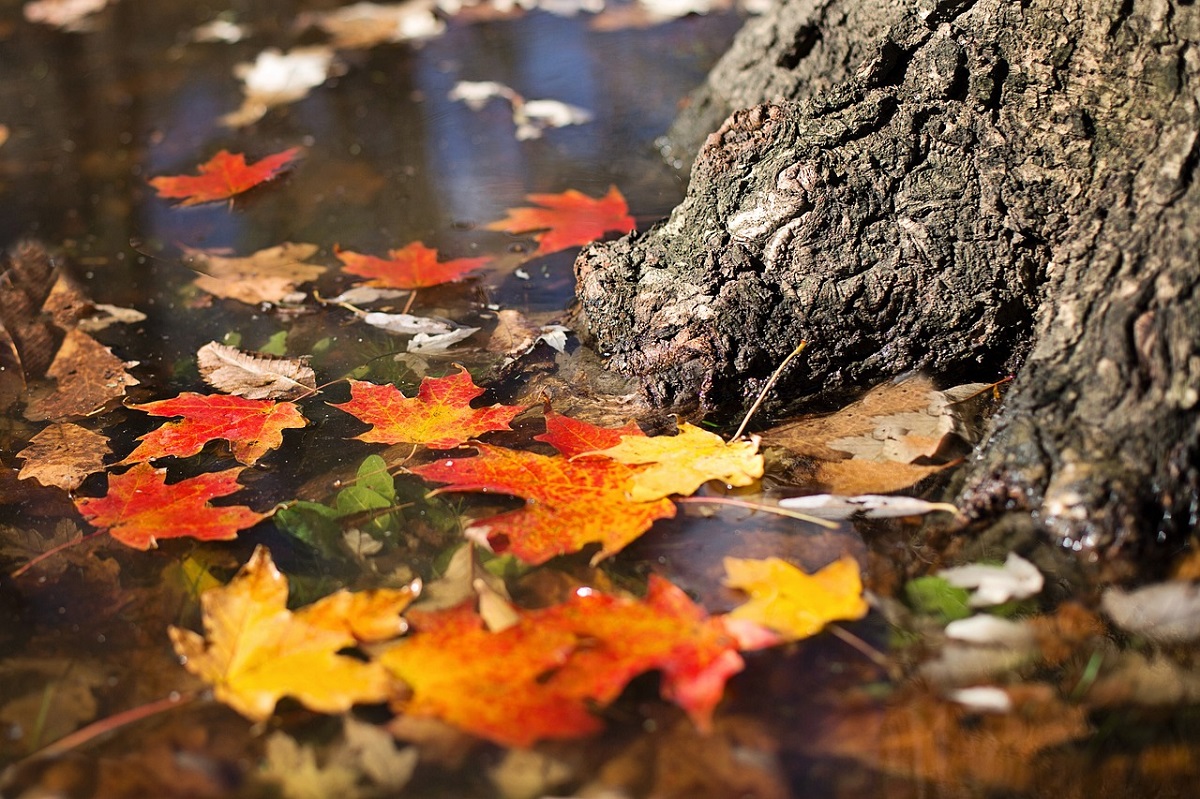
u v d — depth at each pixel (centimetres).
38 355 218
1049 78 207
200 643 195
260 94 253
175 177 239
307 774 191
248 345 218
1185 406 199
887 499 202
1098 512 199
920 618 197
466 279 223
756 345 209
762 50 230
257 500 204
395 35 282
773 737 192
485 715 192
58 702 195
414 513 203
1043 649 196
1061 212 208
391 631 196
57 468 207
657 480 203
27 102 258
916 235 209
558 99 248
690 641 195
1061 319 203
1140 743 193
